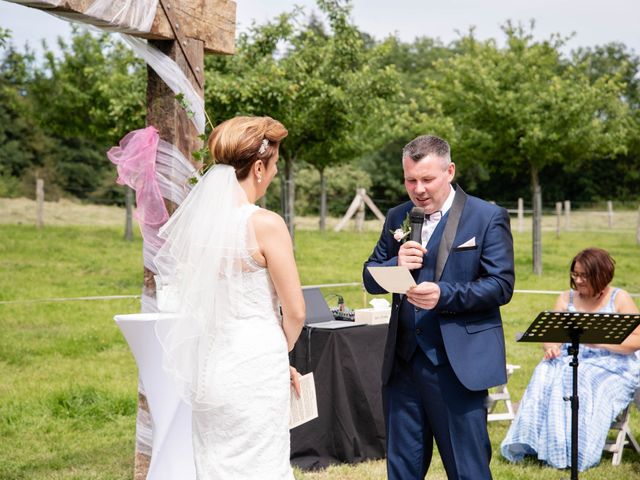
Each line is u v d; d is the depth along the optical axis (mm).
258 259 3031
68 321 10734
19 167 43531
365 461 5102
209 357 3029
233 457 2998
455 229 3514
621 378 5387
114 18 3855
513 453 5410
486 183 50406
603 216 34906
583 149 16688
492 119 16578
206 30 4453
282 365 3070
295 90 13312
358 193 27266
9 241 20266
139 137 4188
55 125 21031
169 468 3904
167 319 3150
